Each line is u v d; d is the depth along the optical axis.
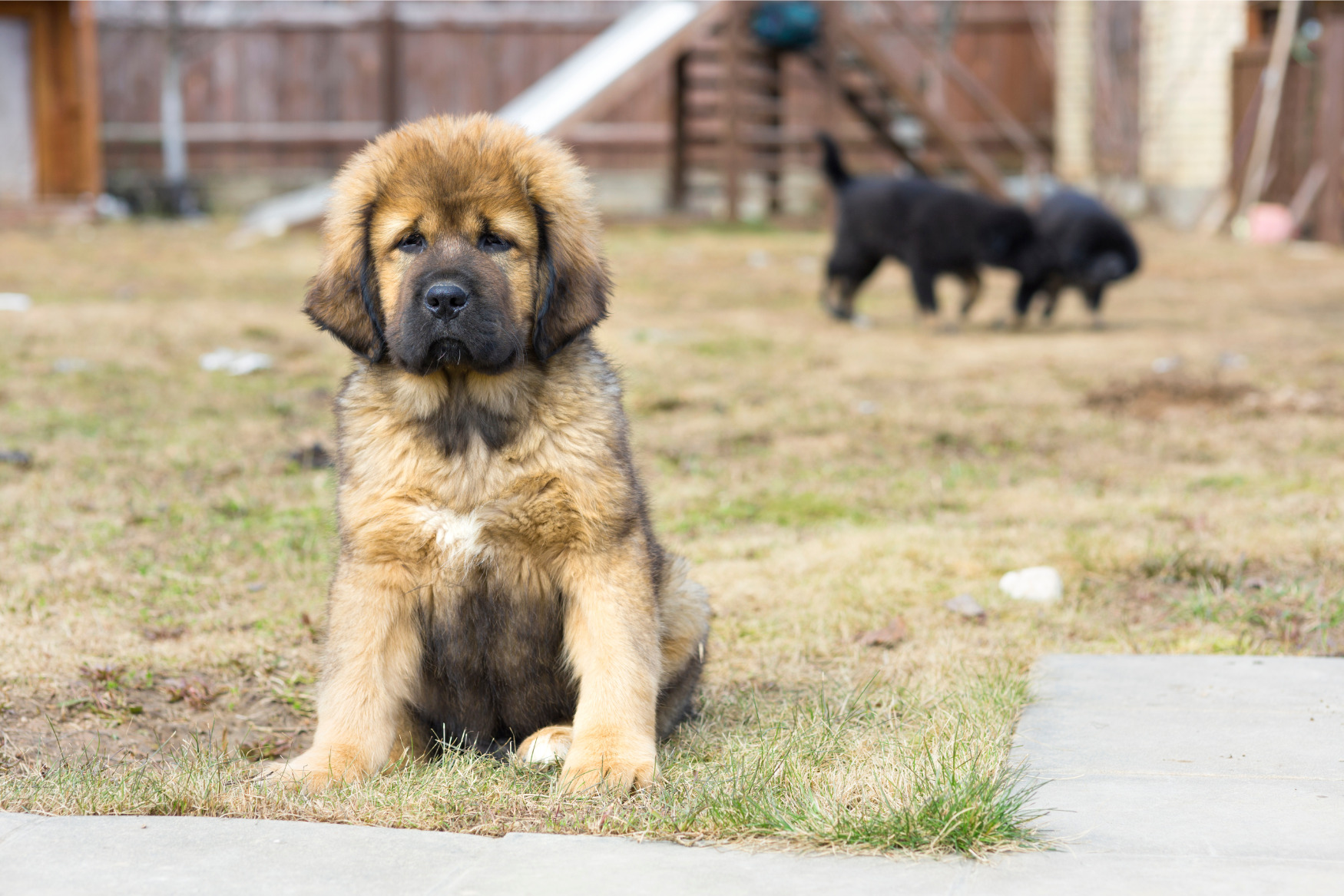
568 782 3.03
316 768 3.15
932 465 7.09
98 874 2.45
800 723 3.54
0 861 2.51
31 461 6.67
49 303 11.07
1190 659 4.06
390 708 3.38
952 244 11.48
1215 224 19.38
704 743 3.52
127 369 8.83
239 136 20.97
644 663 3.30
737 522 6.08
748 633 4.59
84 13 17.36
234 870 2.47
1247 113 19.11
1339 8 18.16
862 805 2.76
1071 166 21.67
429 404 3.31
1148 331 11.44
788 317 11.97
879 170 21.73
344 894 2.37
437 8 21.25
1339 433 7.45
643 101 21.25
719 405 8.44
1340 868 2.44
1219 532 5.57
